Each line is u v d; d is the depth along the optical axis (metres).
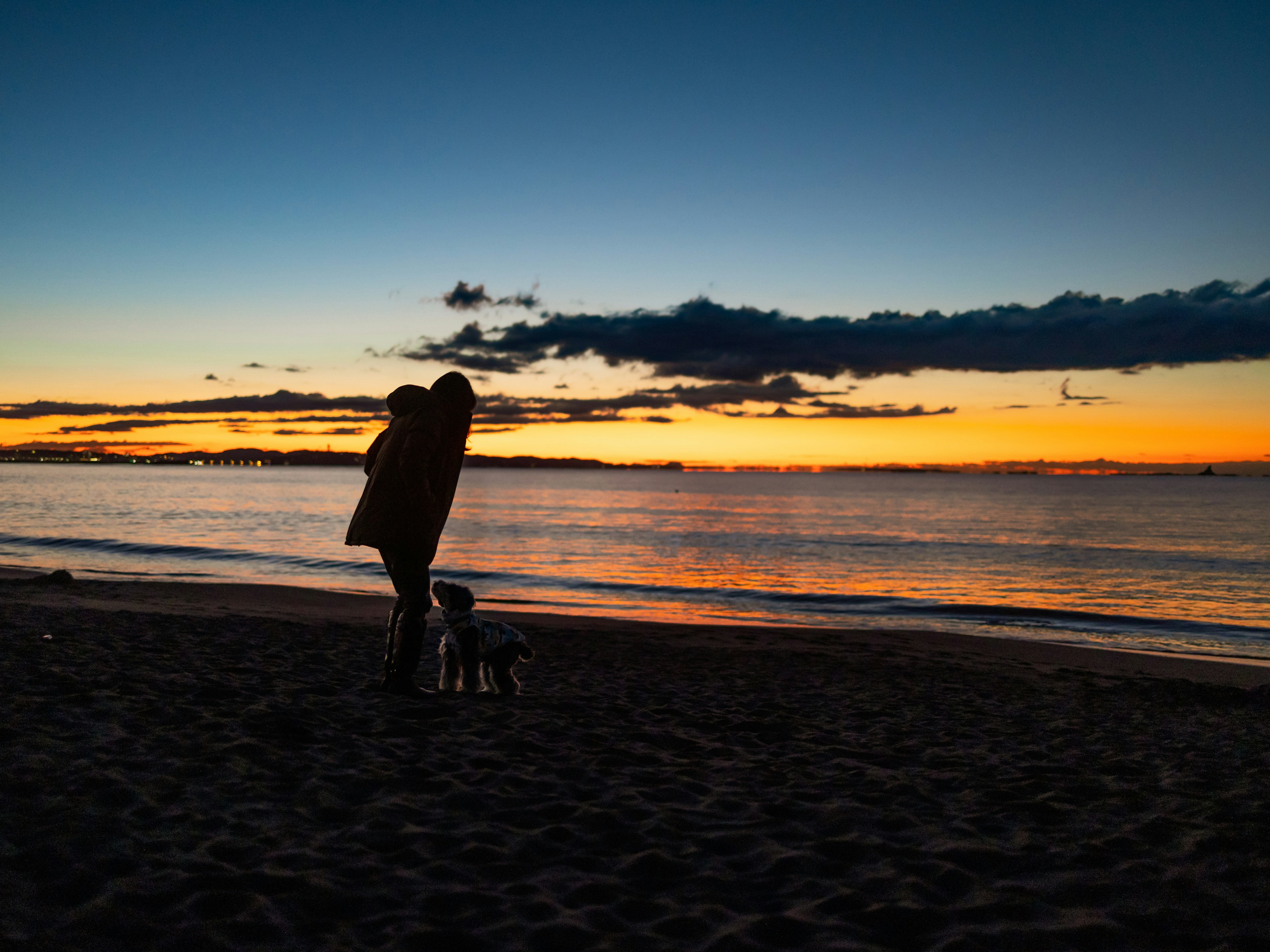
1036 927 2.85
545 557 33.94
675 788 4.34
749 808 4.08
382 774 4.22
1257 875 3.36
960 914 2.93
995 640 14.32
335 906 2.74
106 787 3.66
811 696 7.91
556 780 4.34
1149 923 2.91
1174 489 191.38
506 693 6.58
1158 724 7.09
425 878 3.01
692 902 2.95
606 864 3.27
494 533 48.47
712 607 20.11
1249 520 68.25
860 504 100.00
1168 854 3.61
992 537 49.22
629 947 2.57
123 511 56.34
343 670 7.41
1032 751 5.75
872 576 29.19
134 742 4.41
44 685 5.62
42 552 27.22
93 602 12.98
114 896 2.65
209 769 4.07
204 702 5.48
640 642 11.98
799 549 39.75
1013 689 9.12
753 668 9.93
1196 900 3.11
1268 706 8.26
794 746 5.61
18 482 128.88
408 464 5.52
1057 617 19.14
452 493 5.95
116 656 7.06
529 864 3.22
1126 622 18.59
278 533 40.53
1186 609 22.16
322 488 127.50
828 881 3.20
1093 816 4.16
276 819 3.51
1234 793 4.61
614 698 7.16
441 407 5.76
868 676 9.67
